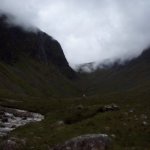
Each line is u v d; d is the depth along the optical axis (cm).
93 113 6084
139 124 4788
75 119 5900
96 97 16500
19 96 19462
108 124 4844
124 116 5297
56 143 4044
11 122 7719
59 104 14425
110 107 6203
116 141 4156
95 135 3584
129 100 12638
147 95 13712
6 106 13650
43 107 13850
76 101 15212
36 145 4009
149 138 4291
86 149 3447
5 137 4578
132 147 3944
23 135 4606
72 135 4362
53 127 5128
